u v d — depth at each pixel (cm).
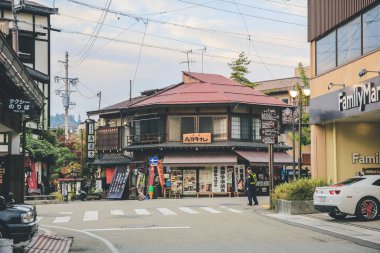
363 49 2303
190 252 1270
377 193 1919
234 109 4581
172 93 4850
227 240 1477
